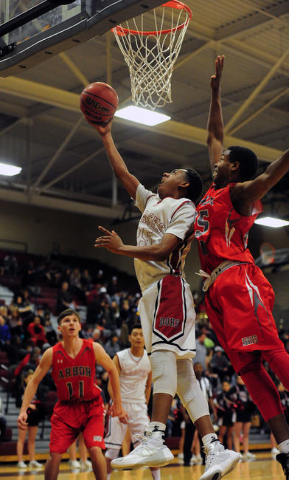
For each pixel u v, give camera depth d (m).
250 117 13.74
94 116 3.77
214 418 11.87
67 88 16.16
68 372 4.95
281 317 20.77
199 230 3.29
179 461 11.73
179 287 3.36
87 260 25.42
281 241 21.47
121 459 3.06
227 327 3.13
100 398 5.04
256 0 11.81
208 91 15.87
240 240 3.30
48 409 12.50
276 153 14.92
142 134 19.08
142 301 3.41
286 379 2.99
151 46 5.43
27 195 18.50
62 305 16.72
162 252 3.25
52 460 4.84
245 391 12.17
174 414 12.48
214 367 13.94
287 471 2.98
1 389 12.79
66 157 21.77
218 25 12.82
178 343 3.27
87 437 4.88
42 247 25.61
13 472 9.44
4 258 22.98
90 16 4.05
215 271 3.27
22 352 12.81
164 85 5.38
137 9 3.81
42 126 19.08
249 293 3.14
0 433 9.34
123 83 15.59
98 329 14.68
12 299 16.77
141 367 6.39
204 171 21.50
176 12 5.46
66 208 19.58
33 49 4.38
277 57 14.14
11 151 21.05
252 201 3.18
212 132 4.07
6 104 17.52
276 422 3.08
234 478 8.15
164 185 3.60
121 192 25.05
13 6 4.59
